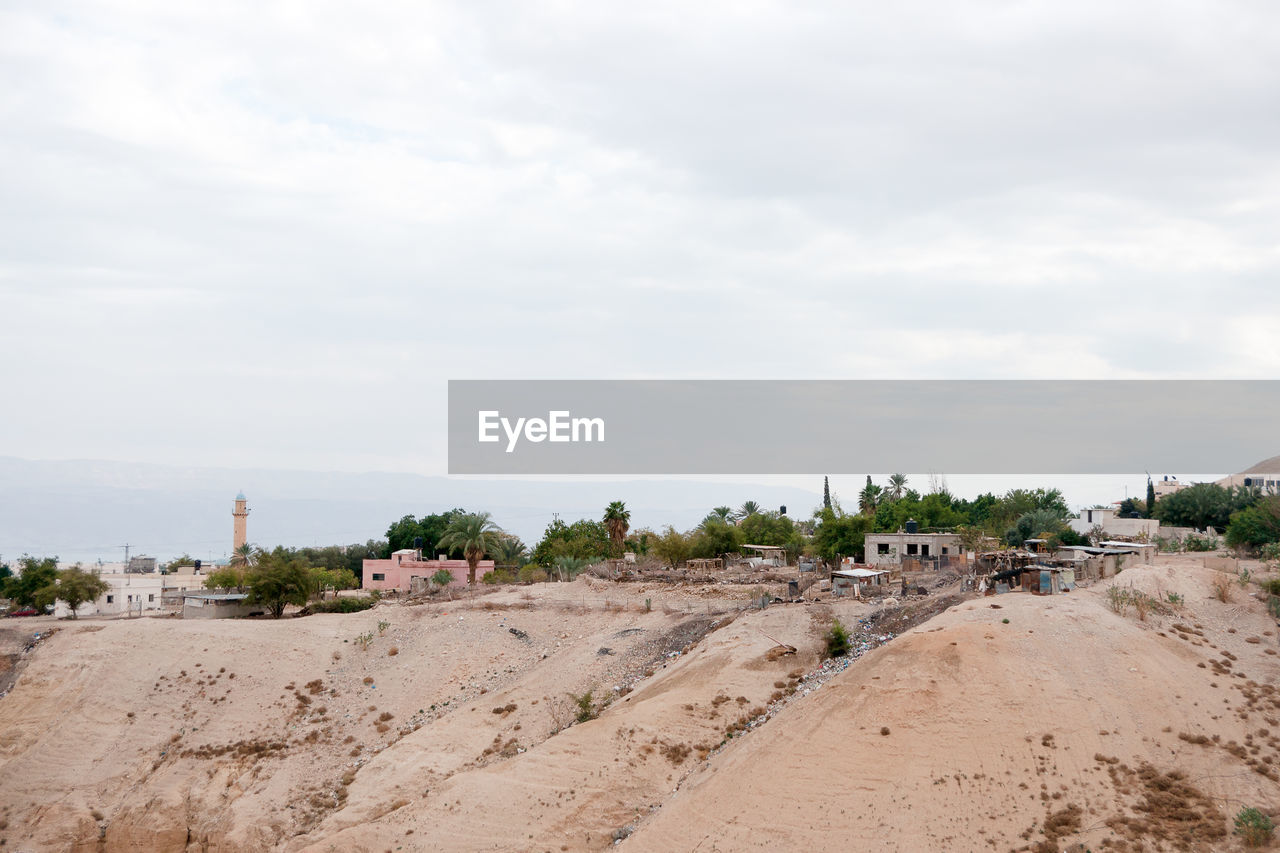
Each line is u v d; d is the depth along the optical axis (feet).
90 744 185.68
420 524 432.25
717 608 214.48
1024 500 419.54
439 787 149.69
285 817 162.30
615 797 139.95
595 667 189.16
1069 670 134.51
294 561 263.49
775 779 127.85
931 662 137.90
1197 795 113.29
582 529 394.93
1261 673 136.98
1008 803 115.85
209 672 205.57
